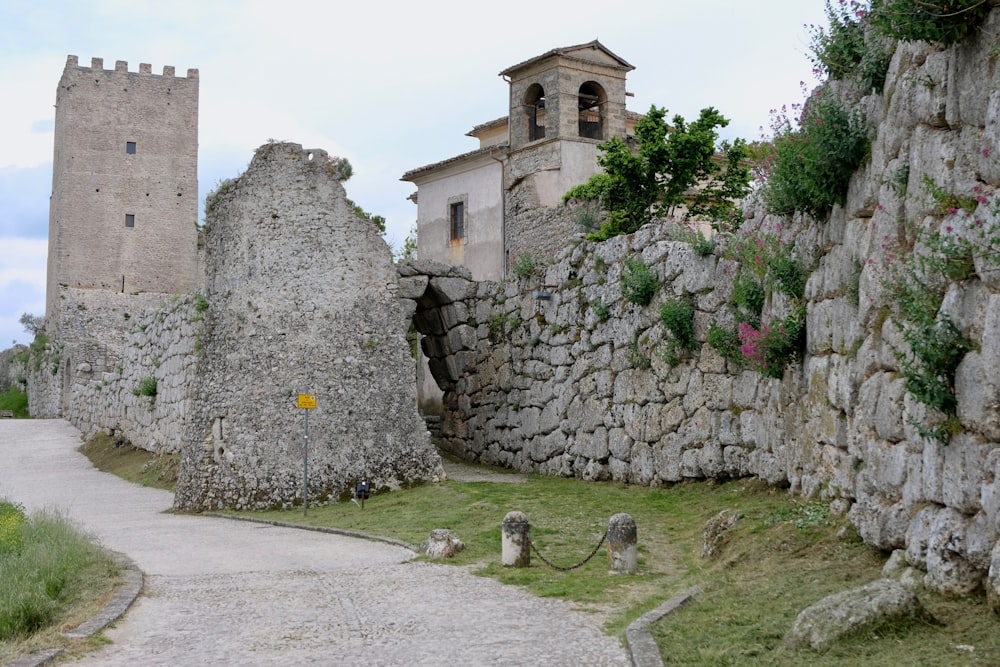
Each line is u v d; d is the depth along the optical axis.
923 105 8.72
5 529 14.22
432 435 28.78
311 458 20.17
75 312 59.34
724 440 15.84
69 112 61.44
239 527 17.48
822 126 10.75
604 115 31.80
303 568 12.37
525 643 8.33
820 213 11.97
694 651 7.62
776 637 7.71
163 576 12.01
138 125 62.88
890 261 9.29
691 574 10.84
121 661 8.13
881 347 9.49
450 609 9.69
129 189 62.44
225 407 20.78
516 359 23.80
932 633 7.07
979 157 7.84
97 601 10.26
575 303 21.11
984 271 7.43
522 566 11.70
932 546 7.83
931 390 7.77
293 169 21.34
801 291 12.78
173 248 63.16
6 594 10.12
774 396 14.03
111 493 25.16
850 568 9.16
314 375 20.58
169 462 28.12
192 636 8.91
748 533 11.39
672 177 26.75
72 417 44.94
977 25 7.89
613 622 8.94
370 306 21.38
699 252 16.59
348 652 8.23
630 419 18.67
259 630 9.08
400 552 13.44
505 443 24.09
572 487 18.80
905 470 8.81
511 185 31.58
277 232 21.09
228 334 21.12
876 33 9.27
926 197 8.55
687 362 16.95
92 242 61.34
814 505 11.59
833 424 11.19
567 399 21.27
